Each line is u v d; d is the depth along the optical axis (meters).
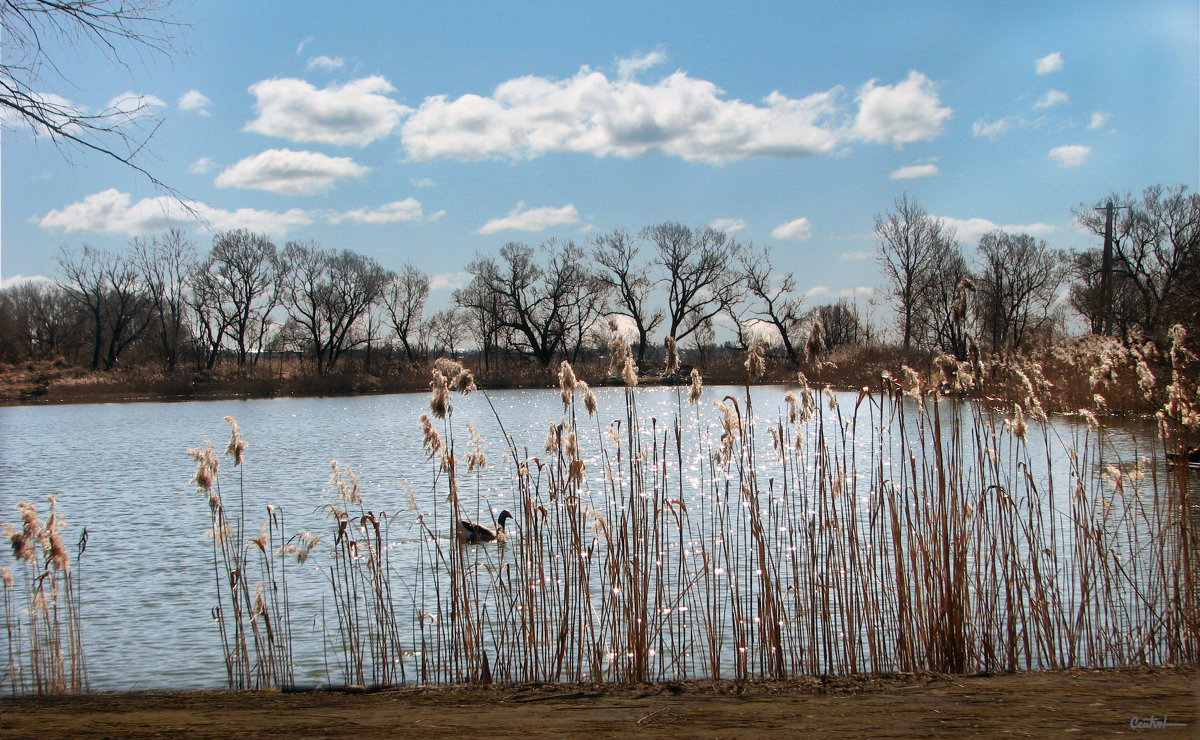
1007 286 60.22
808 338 9.01
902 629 7.97
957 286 8.79
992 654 7.83
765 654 8.11
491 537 10.96
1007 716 5.86
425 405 60.09
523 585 8.52
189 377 71.88
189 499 21.81
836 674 7.66
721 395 53.56
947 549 7.93
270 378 73.75
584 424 37.59
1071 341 26.75
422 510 18.20
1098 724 5.61
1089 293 54.75
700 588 10.80
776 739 5.48
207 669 9.35
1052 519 8.72
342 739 5.70
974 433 9.04
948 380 8.63
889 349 38.34
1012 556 8.55
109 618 11.33
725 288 79.25
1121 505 14.18
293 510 19.59
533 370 74.56
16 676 8.95
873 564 8.82
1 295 88.06
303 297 83.06
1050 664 7.82
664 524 8.91
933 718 5.87
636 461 8.78
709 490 17.75
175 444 37.25
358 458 30.27
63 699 7.14
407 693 7.14
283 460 30.14
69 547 16.02
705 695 6.79
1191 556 8.60
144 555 15.18
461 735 5.74
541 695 6.94
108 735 5.90
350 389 73.94
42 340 87.75
